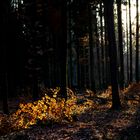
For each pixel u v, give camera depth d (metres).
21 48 27.22
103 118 14.77
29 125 12.68
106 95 25.28
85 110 17.50
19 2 26.17
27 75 29.00
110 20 18.09
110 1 18.06
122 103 18.94
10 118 12.62
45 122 12.88
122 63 30.84
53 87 34.03
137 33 36.56
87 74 40.50
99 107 18.81
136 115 15.30
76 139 10.12
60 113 13.94
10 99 28.62
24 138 10.30
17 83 31.53
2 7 18.50
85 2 27.08
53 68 36.34
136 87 27.61
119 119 14.34
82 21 30.77
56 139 10.22
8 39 27.72
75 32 34.84
